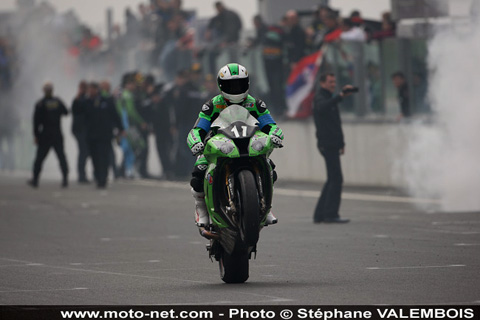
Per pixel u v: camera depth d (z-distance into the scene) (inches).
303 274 1433.3
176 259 1658.5
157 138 3814.0
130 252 1764.3
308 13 3449.8
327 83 2197.3
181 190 3314.5
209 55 3831.2
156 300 1211.2
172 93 3791.8
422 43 2856.8
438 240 1802.4
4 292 1305.4
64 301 1221.1
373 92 3137.3
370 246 1754.4
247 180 1256.8
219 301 1190.3
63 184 3513.8
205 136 1346.0
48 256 1723.7
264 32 3636.8
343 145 2191.2
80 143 3769.7
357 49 3176.7
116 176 3912.4
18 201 2942.9
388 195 2832.2
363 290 1248.2
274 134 1301.7
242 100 1341.0
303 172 3486.7
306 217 2346.2
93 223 2297.0
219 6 3794.3
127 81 3892.7
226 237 1311.5
